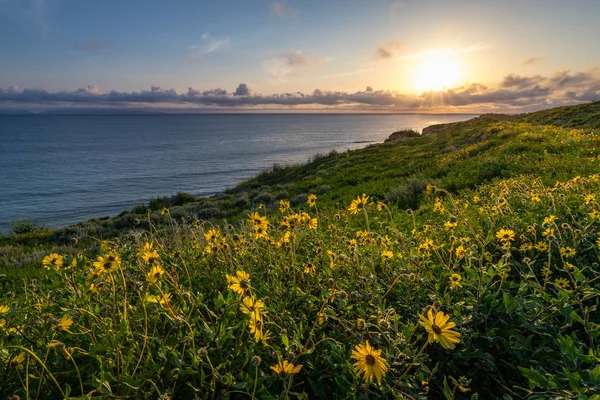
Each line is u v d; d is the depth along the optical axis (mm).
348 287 2982
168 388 1845
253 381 1860
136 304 2666
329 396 2166
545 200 5465
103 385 1673
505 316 2633
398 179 15852
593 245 3406
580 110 37844
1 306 2256
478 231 4242
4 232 40156
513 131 22438
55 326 1988
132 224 19172
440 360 2514
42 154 145000
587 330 2320
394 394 1893
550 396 1827
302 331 2295
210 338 2051
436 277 3402
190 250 3773
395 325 2285
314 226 3840
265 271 3225
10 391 1955
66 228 20969
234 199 25625
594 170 8680
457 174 13148
